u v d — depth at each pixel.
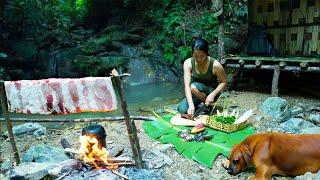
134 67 9.77
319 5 6.05
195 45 4.49
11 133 3.40
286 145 3.03
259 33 6.96
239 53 8.02
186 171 3.45
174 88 8.28
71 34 12.26
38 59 10.84
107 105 3.01
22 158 3.68
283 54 6.82
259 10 7.22
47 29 12.41
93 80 2.96
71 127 5.13
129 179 2.95
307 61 5.37
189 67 4.83
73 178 2.91
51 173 2.99
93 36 12.23
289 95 6.00
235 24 9.13
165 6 10.63
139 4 11.69
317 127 4.14
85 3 13.85
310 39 6.29
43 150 3.67
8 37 10.90
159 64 9.53
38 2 12.38
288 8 6.62
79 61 10.19
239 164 3.21
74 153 3.51
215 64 4.64
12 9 10.38
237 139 3.97
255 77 7.20
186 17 9.84
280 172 3.10
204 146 3.85
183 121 4.50
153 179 2.99
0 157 3.85
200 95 4.78
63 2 14.62
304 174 2.96
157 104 6.62
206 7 10.10
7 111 3.25
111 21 12.50
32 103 3.08
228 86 6.80
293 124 4.36
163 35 9.77
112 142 4.20
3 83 3.10
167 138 4.13
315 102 5.48
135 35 10.60
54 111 3.07
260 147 3.11
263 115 4.86
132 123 3.16
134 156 3.24
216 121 4.23
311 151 2.98
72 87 2.99
